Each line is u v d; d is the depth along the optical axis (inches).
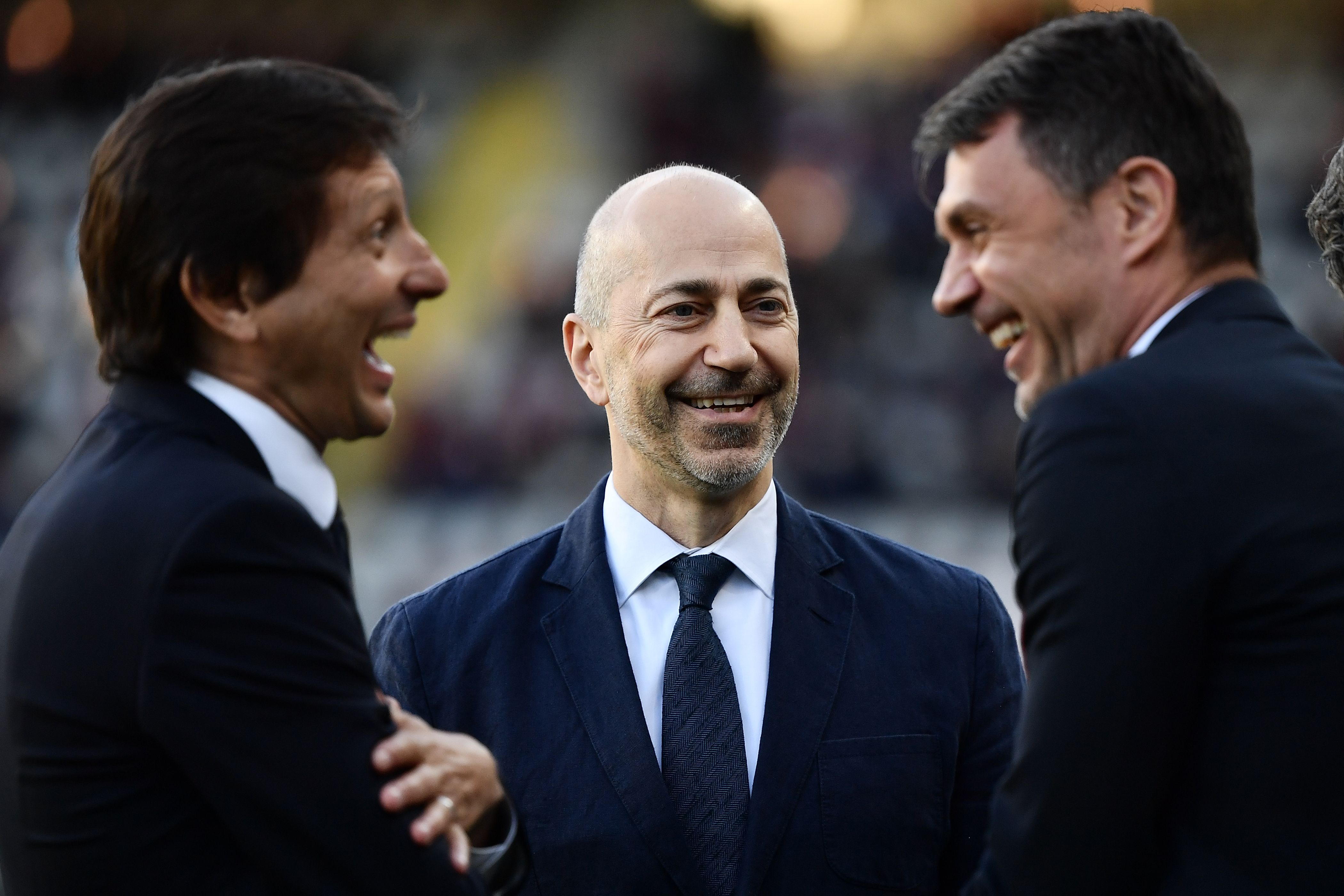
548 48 1959.9
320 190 223.3
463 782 230.7
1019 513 225.9
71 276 1755.7
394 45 1972.2
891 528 1423.5
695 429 310.0
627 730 304.2
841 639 318.7
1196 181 228.7
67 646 210.8
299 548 216.5
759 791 298.2
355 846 213.2
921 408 1530.5
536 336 1676.9
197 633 207.0
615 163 1839.3
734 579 320.8
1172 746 209.0
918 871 303.4
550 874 300.0
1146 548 209.2
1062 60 231.6
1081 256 230.8
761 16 1862.7
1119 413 215.8
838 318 1606.8
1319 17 1769.2
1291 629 205.9
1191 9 1797.5
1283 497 209.3
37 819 212.5
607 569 323.9
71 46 1929.1
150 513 210.5
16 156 1879.9
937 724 314.7
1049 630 216.7
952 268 246.2
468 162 1891.0
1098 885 209.9
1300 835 203.2
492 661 320.8
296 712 211.5
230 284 221.3
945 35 1814.7
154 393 226.7
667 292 306.7
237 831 210.2
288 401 232.4
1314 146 1675.7
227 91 222.4
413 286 235.5
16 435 1654.8
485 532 1483.8
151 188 218.1
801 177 1728.6
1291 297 1555.1
